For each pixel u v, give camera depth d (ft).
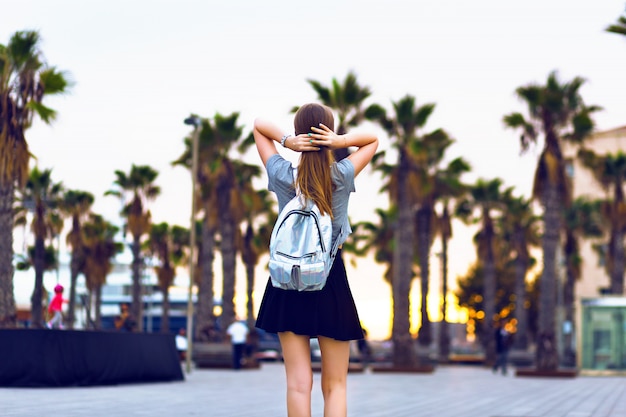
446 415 34.50
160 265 194.18
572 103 99.19
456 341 236.22
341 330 12.00
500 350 104.73
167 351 59.26
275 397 44.83
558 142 99.86
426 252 146.51
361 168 12.19
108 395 41.78
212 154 119.44
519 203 160.86
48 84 72.49
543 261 100.22
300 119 12.30
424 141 115.44
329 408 12.20
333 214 12.02
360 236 187.42
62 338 46.01
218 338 115.75
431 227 147.64
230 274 117.91
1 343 45.11
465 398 48.55
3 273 67.21
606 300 111.96
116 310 253.85
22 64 71.41
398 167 113.80
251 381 66.08
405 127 114.32
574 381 85.10
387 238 176.76
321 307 11.96
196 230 194.49
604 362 111.34
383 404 41.65
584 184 192.85
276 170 12.17
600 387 69.56
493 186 159.43
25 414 29.43
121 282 258.16
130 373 53.06
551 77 98.68
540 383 76.43
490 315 151.43
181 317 262.26
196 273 198.49
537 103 98.48
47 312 52.75
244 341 97.91
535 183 101.19
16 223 142.51
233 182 118.52
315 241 11.55
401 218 112.16
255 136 12.72
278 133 12.51
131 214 160.66
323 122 12.28
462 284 235.40
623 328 111.45
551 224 100.01
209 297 116.57
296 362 12.05
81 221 165.48
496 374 103.71
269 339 158.30
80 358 47.29
